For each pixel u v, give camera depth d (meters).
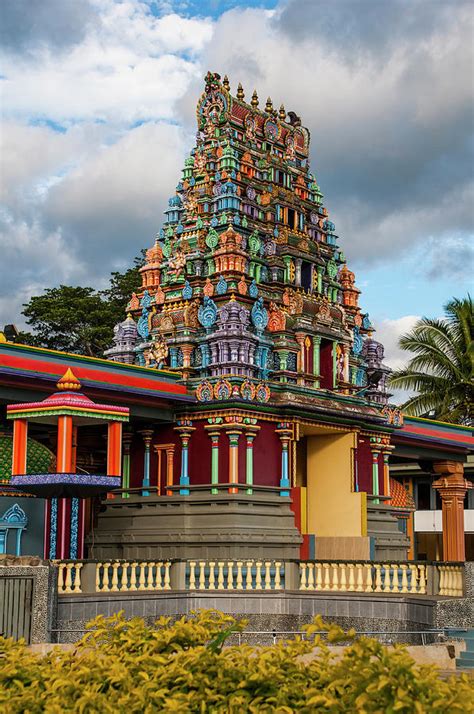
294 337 31.33
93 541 29.38
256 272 32.00
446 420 47.28
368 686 7.39
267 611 22.89
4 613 17.88
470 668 16.70
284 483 28.77
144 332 32.38
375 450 32.78
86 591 20.69
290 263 32.88
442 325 48.75
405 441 36.56
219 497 27.41
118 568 21.83
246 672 8.39
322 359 32.53
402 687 7.38
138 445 29.70
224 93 34.62
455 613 19.89
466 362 47.59
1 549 25.02
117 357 32.81
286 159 35.94
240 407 27.78
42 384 24.84
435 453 39.22
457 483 40.16
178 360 30.56
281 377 30.34
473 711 7.21
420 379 48.03
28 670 8.88
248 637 22.45
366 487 32.28
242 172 33.94
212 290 30.75
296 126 37.00
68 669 8.96
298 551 28.06
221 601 22.73
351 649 8.11
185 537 27.34
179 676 8.34
